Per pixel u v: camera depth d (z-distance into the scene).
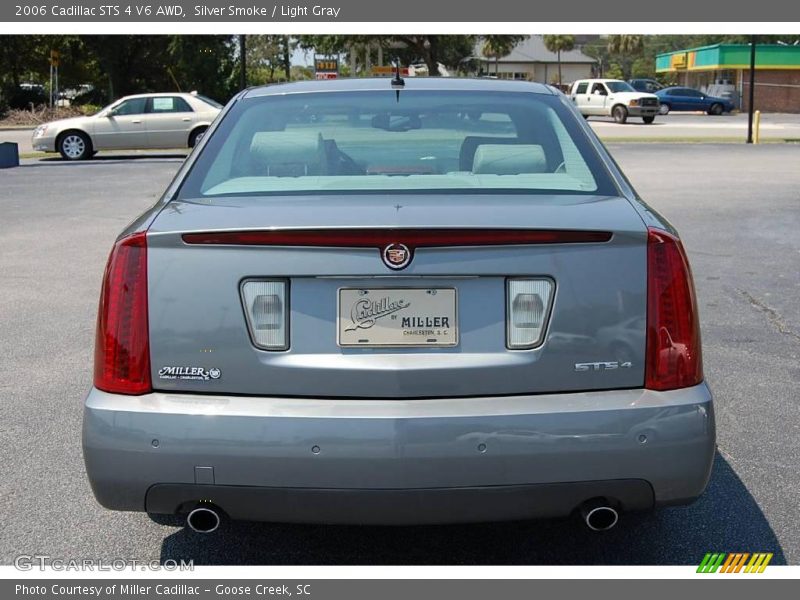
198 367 2.78
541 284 2.76
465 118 3.75
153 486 2.76
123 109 22.08
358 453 2.68
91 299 7.57
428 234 2.72
